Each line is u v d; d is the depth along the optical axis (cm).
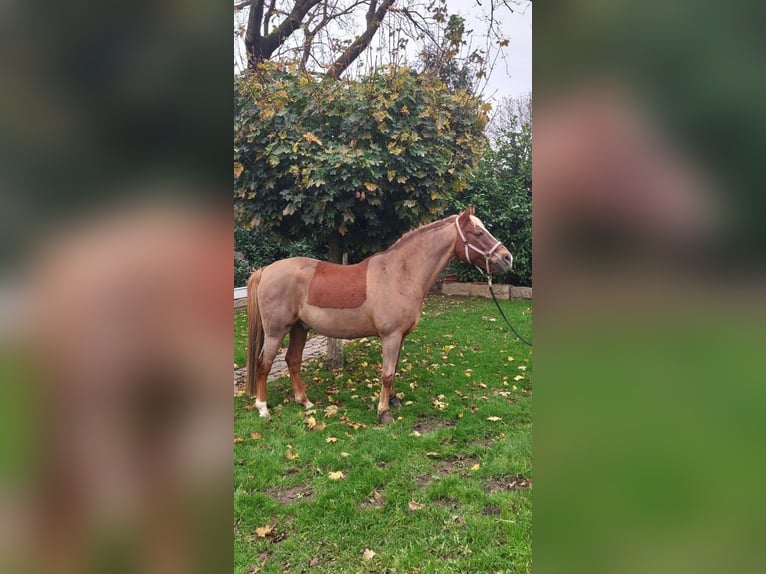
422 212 410
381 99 364
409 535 212
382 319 346
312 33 450
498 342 550
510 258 340
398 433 319
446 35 438
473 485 250
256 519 226
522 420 337
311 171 367
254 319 365
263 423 342
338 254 457
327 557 200
